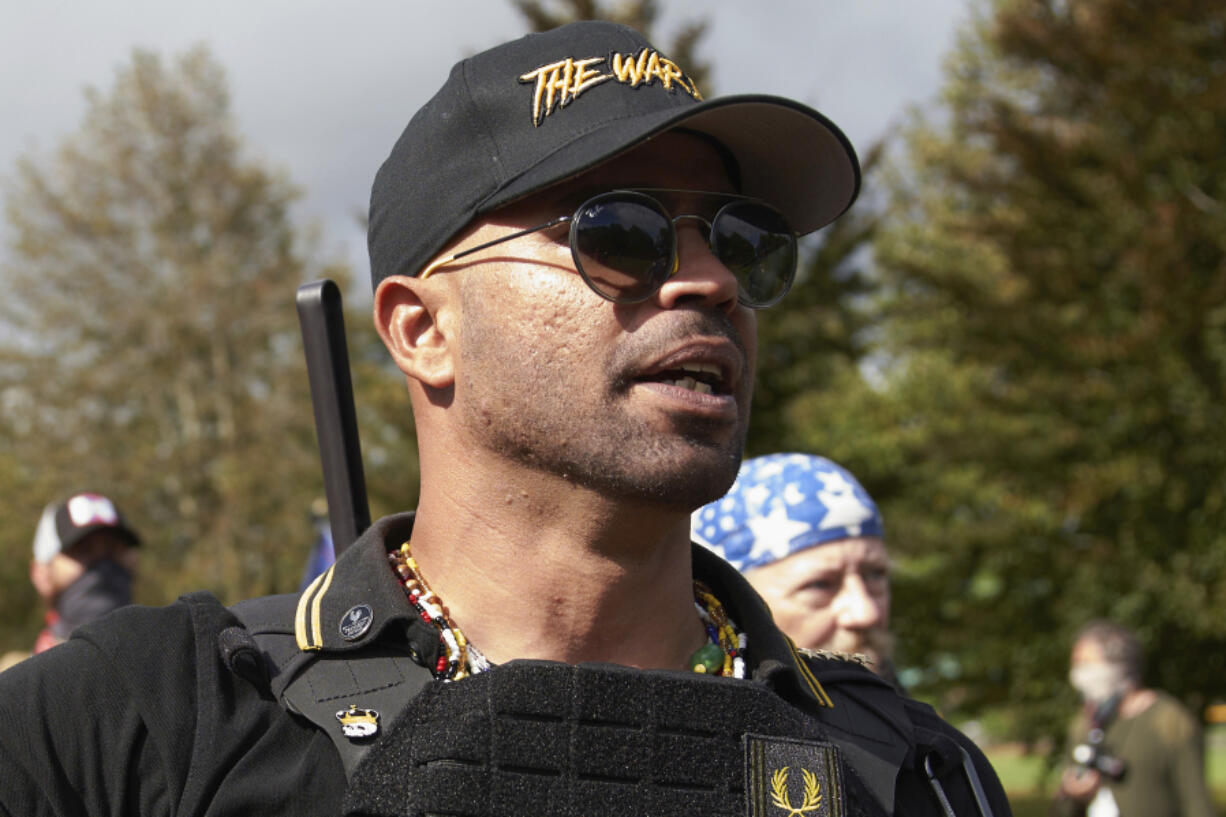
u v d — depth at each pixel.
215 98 23.62
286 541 21.44
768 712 1.12
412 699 1.06
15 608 21.66
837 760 1.14
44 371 22.27
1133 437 14.51
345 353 1.45
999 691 15.73
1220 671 14.66
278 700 1.08
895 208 17.95
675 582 1.24
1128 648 4.59
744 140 1.24
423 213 1.22
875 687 1.33
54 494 21.69
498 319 1.16
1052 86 15.84
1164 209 13.64
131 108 23.34
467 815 1.01
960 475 15.78
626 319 1.14
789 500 2.50
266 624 1.15
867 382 16.55
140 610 1.13
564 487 1.15
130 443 22.62
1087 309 14.55
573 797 1.04
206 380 22.97
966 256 16.88
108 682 1.06
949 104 17.39
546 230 1.16
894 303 15.82
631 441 1.12
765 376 15.09
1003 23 14.87
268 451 21.94
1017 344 14.70
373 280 1.31
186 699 1.06
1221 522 14.10
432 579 1.22
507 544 1.19
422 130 1.24
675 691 1.09
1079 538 15.14
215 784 1.03
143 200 23.02
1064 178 14.31
